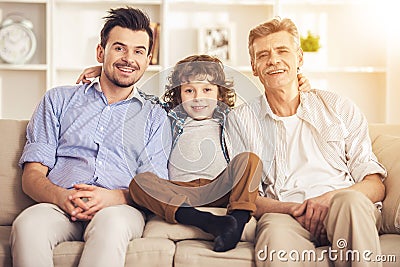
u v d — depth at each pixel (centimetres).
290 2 444
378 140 259
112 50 242
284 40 246
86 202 223
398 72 443
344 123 246
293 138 245
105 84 249
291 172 241
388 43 442
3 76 444
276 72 244
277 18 272
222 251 202
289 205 225
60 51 447
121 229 203
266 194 241
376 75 459
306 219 217
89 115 245
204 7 452
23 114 446
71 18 447
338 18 457
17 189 241
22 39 434
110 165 240
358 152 243
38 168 238
